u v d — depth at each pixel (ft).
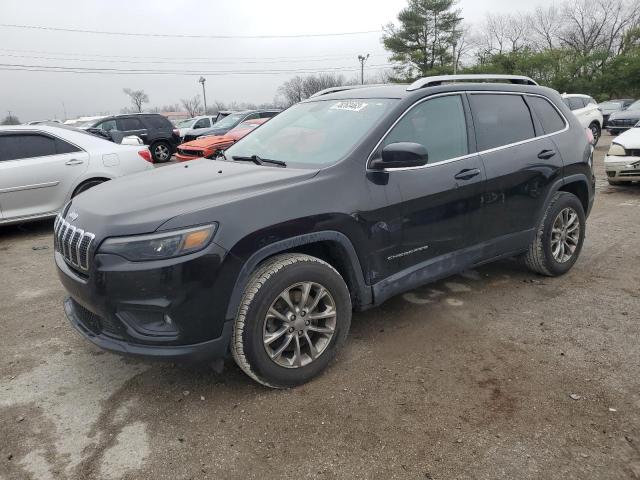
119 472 8.04
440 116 12.32
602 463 7.94
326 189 10.16
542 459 8.05
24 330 13.14
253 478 7.85
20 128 22.71
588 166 15.66
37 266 18.66
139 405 9.75
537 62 140.36
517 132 13.91
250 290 9.25
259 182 9.93
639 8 184.03
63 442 8.77
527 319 12.88
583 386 9.92
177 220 8.72
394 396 9.77
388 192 10.93
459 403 9.50
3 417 9.49
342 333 10.58
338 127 11.93
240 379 10.52
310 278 9.85
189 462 8.21
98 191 10.96
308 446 8.49
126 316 8.89
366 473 7.86
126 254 8.66
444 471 7.86
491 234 13.25
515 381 10.16
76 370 11.10
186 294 8.68
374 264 10.95
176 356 8.91
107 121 54.03
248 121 45.91
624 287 14.82
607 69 137.39
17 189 22.11
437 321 12.89
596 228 21.43
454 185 12.03
